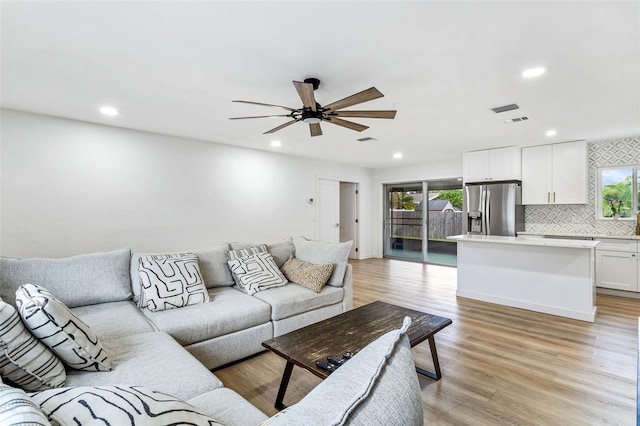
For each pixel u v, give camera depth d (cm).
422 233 727
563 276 356
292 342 195
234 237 516
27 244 344
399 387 61
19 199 339
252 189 539
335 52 215
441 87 272
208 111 339
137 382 145
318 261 340
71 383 140
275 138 463
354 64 232
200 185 476
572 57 219
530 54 216
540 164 507
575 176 479
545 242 360
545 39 197
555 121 371
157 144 434
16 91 284
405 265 682
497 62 228
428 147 527
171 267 266
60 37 196
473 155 556
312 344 192
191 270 272
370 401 55
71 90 282
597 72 242
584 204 499
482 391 212
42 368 132
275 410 194
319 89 277
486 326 326
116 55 219
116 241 402
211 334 232
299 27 186
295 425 50
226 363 241
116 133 400
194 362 167
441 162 673
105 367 153
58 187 361
